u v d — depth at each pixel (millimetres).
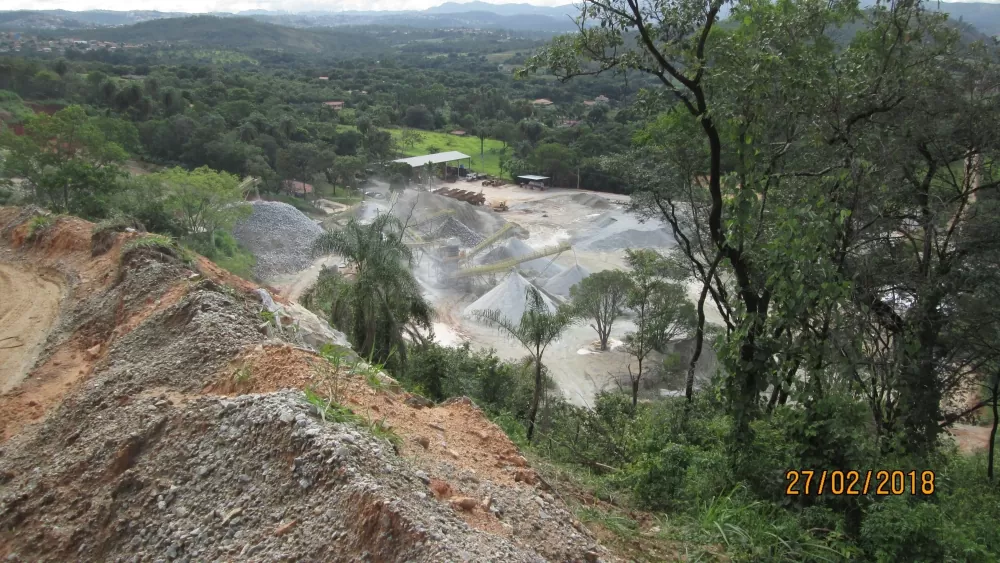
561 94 128250
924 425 11828
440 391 18547
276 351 7555
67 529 5711
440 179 80000
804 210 9000
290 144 70062
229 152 62656
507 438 7434
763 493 8227
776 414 9328
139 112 73812
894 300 13055
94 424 7148
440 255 43500
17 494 6293
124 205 31625
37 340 11102
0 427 8266
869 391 11586
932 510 6727
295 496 5043
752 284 10805
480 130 98625
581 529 6137
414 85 135750
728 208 10406
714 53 10945
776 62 10352
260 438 5602
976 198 13773
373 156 80938
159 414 6648
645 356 28344
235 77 112188
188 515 5332
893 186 12289
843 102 11227
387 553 4379
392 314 19141
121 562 5230
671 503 8312
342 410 5980
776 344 8883
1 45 196875
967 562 6656
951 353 13094
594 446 13273
